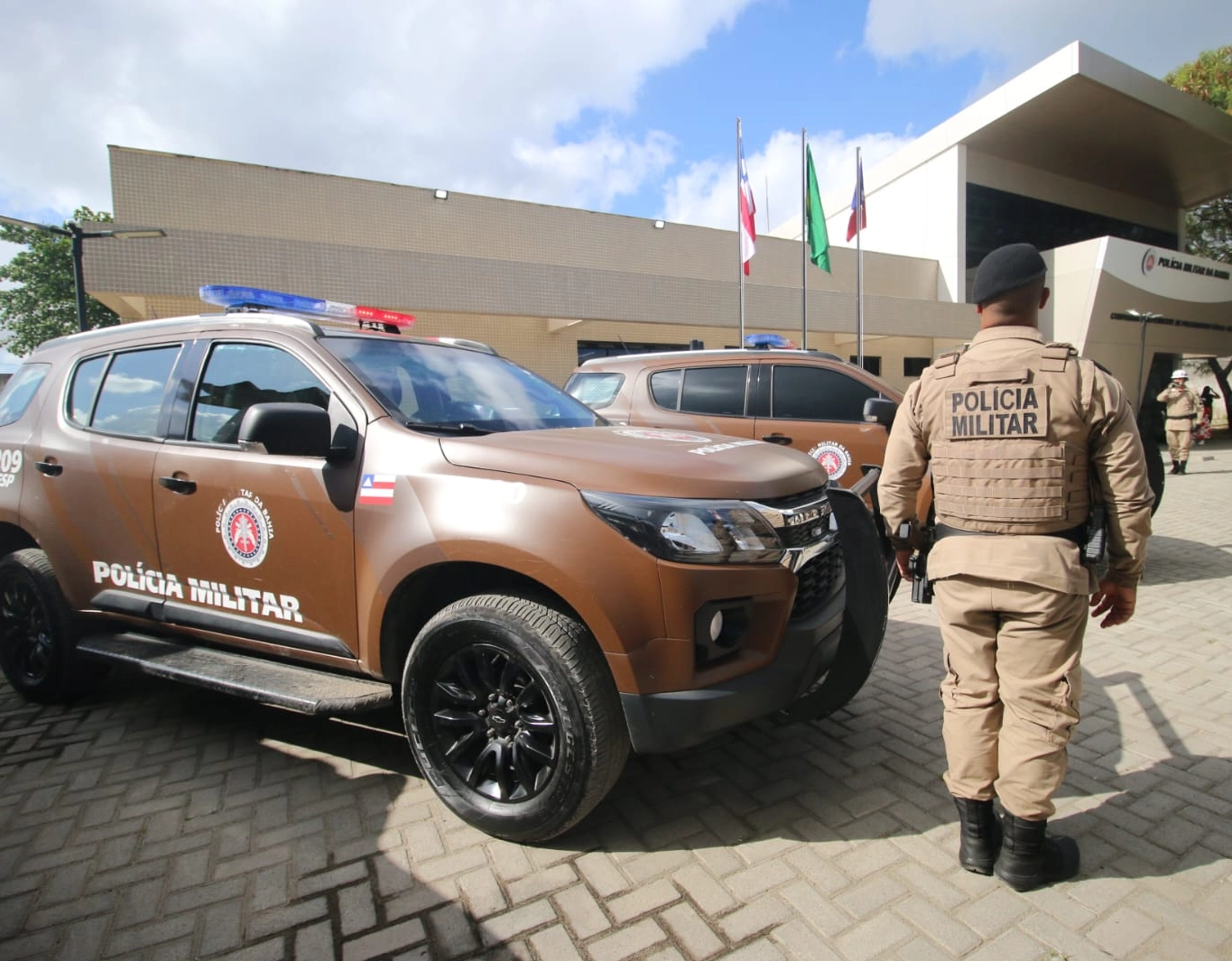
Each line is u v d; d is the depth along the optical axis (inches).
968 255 975.6
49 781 110.2
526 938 75.8
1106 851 87.8
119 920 79.5
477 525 87.8
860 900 80.1
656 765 112.1
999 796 80.8
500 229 662.5
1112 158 1051.3
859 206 680.4
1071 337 938.1
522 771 90.5
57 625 131.3
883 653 158.1
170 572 117.2
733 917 78.0
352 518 97.7
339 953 74.2
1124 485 74.8
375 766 113.8
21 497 133.1
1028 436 76.5
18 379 146.6
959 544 80.9
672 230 759.1
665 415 227.5
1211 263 1043.3
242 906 81.5
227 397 114.9
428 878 85.9
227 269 460.1
